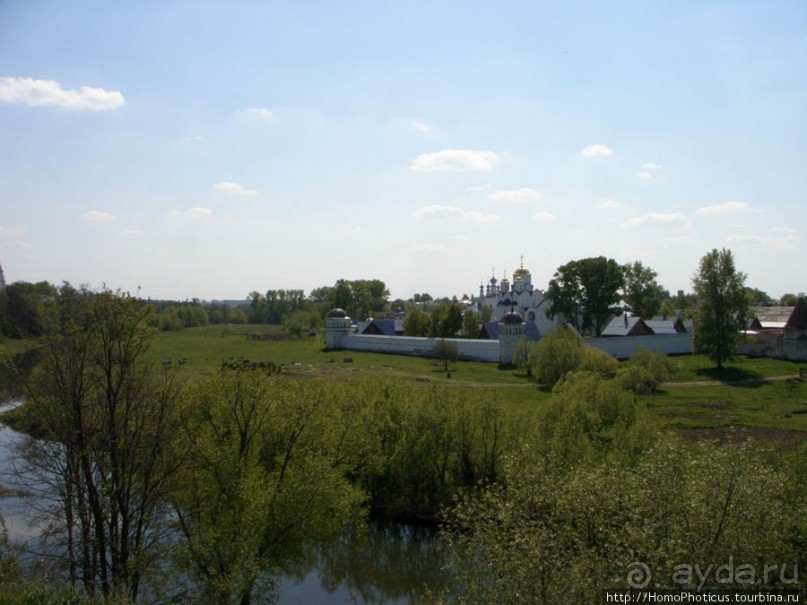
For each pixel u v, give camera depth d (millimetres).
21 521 31906
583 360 77250
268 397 32656
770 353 103812
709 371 90562
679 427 52219
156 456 25688
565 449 35844
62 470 24688
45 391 24938
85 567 23703
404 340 119188
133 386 25453
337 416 38125
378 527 41344
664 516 21281
